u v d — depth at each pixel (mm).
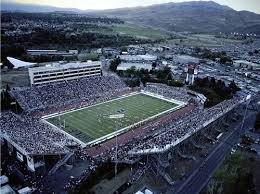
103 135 112125
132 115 136625
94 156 95438
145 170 87625
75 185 79000
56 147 92125
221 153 102438
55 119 127188
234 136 118375
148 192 74875
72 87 162375
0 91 142000
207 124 107062
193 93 174875
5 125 105562
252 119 140875
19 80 163375
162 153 83250
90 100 156625
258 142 112938
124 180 83312
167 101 163125
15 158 93625
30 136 98000
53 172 85750
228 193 77188
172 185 81625
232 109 132375
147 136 110562
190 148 103438
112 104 152625
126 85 191000
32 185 79062
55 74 161625
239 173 85125
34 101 140625
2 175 82188
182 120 128125
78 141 105500
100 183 81250
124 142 106375
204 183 82875
